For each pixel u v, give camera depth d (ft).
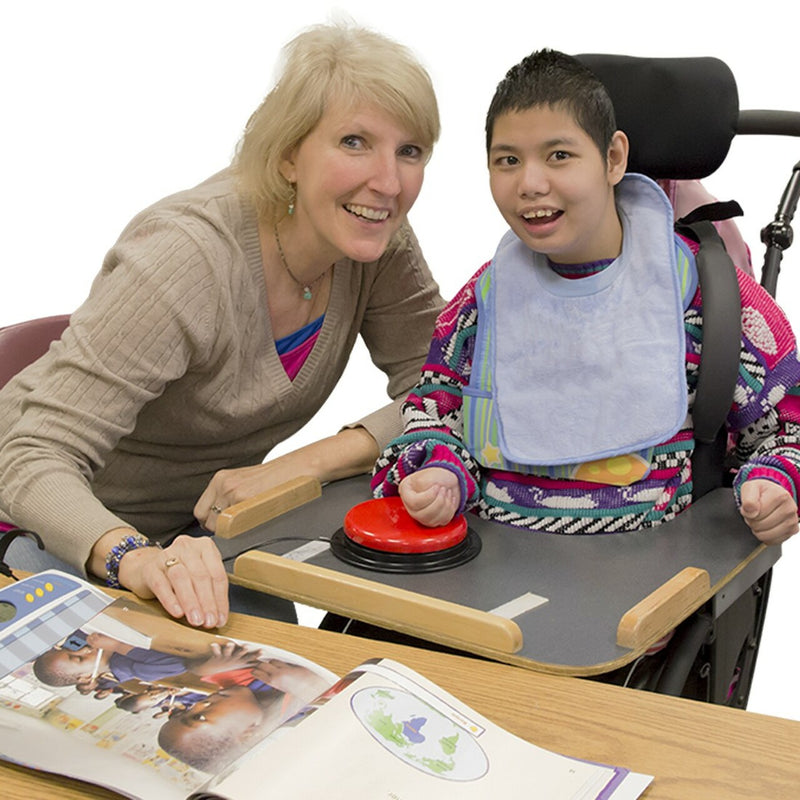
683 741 3.67
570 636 4.33
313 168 5.68
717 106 5.67
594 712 3.84
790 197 6.19
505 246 5.64
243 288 6.01
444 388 5.80
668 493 5.34
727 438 5.71
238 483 6.02
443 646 5.15
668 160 5.78
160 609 4.61
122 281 5.67
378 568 4.93
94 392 5.54
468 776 3.45
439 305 7.06
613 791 3.39
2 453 5.49
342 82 5.49
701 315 5.31
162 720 3.75
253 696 3.87
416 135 5.66
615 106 5.76
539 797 3.37
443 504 5.08
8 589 4.40
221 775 3.48
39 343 6.75
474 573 4.91
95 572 5.06
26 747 3.63
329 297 6.49
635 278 5.33
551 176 5.04
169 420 6.23
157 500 6.67
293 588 4.80
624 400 5.26
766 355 5.32
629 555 5.04
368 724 3.60
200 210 5.93
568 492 5.33
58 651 4.15
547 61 5.09
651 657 5.00
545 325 5.45
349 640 4.34
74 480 5.33
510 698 3.93
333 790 3.35
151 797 3.39
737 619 5.55
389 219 5.84
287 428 6.85
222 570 4.68
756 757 3.58
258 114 5.86
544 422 5.40
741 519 5.38
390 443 5.69
